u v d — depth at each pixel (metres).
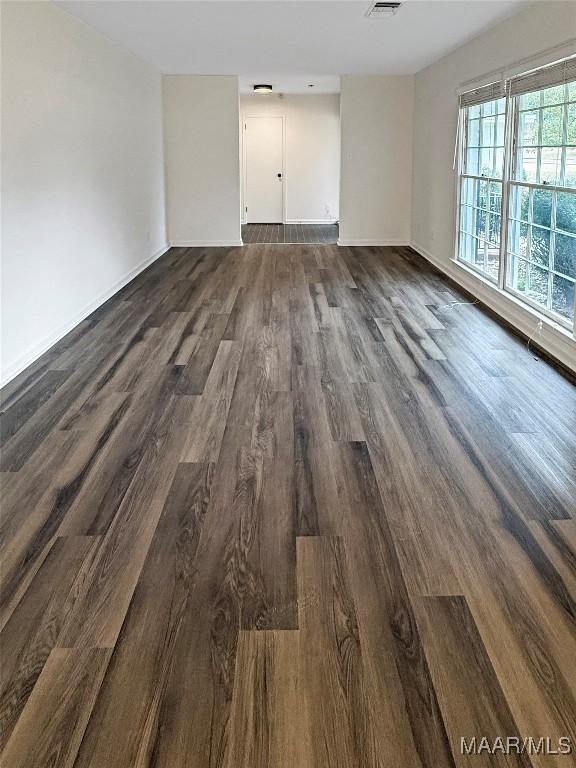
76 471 3.27
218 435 3.68
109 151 7.41
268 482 3.14
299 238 12.35
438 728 1.78
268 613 2.24
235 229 11.30
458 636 2.12
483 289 6.95
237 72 10.40
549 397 4.22
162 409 4.07
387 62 9.30
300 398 4.22
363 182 11.15
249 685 1.93
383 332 5.82
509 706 1.85
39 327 5.30
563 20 4.96
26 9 5.07
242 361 5.01
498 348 5.31
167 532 2.73
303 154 14.66
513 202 6.25
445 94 8.64
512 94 6.05
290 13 6.11
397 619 2.20
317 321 6.20
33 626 2.18
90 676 1.96
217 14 6.17
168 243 11.31
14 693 1.90
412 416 3.92
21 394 4.38
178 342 5.55
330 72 10.41
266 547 2.62
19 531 2.74
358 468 3.27
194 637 2.13
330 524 2.78
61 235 5.82
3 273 4.62
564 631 2.14
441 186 8.92
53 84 5.64
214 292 7.57
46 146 5.48
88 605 2.28
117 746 1.73
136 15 6.18
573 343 4.75
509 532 2.71
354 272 8.83
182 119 10.87
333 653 2.05
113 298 7.30
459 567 2.48
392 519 2.81
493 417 3.90
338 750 1.72
